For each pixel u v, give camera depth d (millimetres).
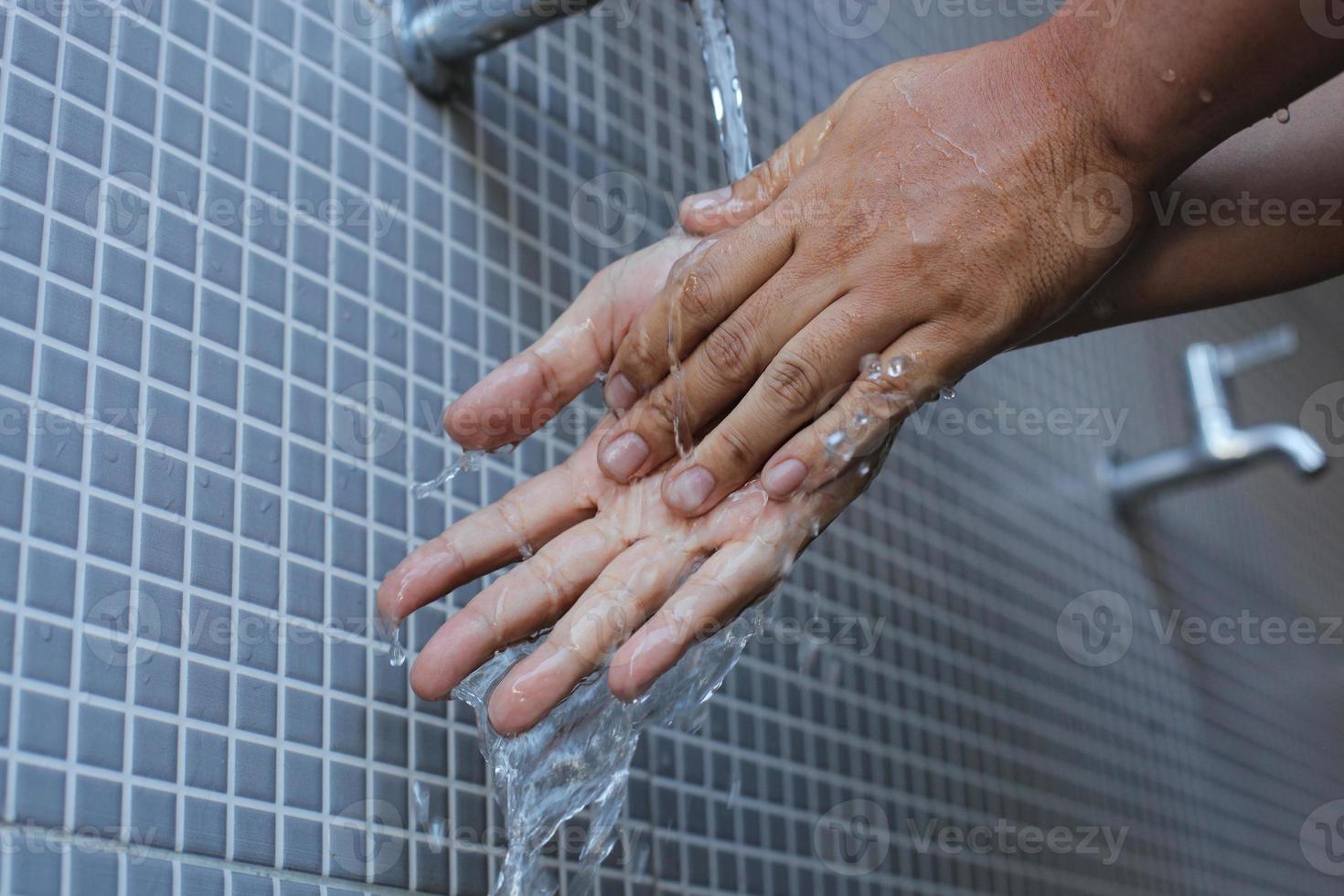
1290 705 1867
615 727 688
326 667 688
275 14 762
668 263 747
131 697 598
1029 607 1386
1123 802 1427
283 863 638
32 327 604
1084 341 1644
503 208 883
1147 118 617
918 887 1108
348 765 683
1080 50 640
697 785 915
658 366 704
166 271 668
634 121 1024
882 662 1147
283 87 757
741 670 990
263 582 671
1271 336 1621
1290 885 1694
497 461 833
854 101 710
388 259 792
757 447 670
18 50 631
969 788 1208
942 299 648
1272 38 573
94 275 636
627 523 700
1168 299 785
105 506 612
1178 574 1684
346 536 721
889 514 1217
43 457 593
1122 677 1508
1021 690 1326
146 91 684
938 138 661
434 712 734
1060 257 648
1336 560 2143
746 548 666
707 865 903
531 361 724
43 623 574
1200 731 1619
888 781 1110
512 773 669
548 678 627
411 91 840
